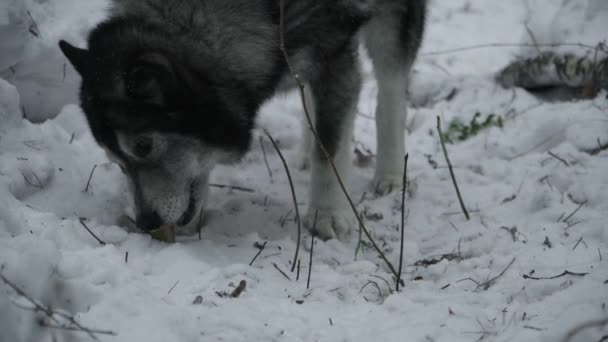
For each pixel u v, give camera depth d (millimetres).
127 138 4402
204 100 4551
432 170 6273
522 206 5211
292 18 4922
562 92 7480
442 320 3592
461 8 10648
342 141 5246
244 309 3715
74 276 3598
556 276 3877
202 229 5074
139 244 4453
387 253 4801
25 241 3594
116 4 4969
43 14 6246
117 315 3350
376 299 4098
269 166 6508
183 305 3697
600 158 5840
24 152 5051
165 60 4344
